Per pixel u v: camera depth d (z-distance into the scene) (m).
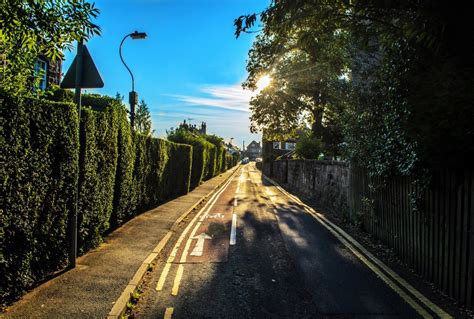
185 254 8.13
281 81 29.28
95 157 7.53
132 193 11.23
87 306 4.96
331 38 8.13
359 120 9.20
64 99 10.47
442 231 5.89
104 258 7.24
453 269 5.57
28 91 5.73
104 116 7.99
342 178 13.62
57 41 4.89
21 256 5.03
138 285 5.98
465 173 5.28
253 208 15.94
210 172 37.84
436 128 5.08
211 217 13.36
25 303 4.98
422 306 5.27
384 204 8.76
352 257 7.90
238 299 5.55
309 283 6.25
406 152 6.55
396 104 6.89
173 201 16.91
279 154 53.94
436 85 5.25
